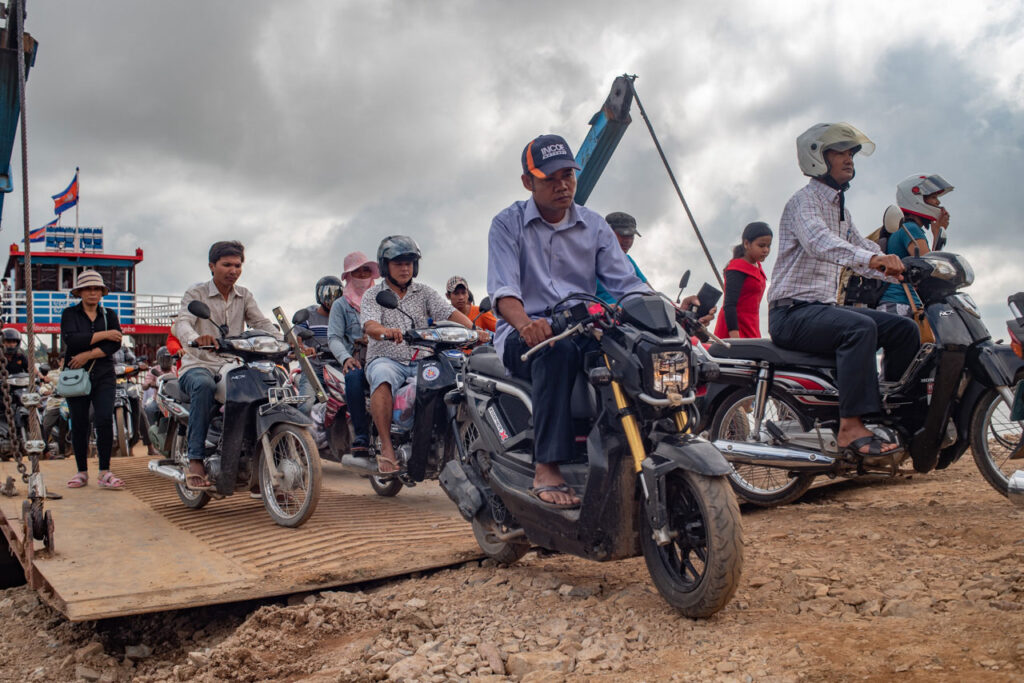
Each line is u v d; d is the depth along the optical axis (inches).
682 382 134.6
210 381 234.7
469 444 193.9
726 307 261.0
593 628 134.5
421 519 227.1
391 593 167.3
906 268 191.2
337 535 205.3
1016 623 117.5
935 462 194.1
